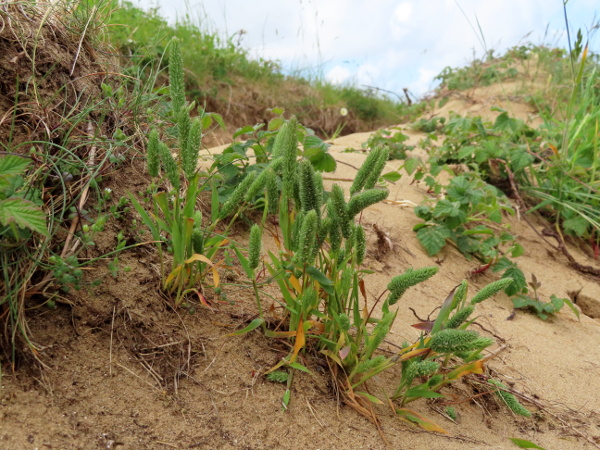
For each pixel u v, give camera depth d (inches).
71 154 74.0
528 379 89.0
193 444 57.9
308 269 67.2
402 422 69.2
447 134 180.9
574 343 105.7
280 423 63.7
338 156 169.0
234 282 83.7
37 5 90.1
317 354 74.5
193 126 64.7
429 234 127.3
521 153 162.9
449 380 71.3
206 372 67.0
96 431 55.6
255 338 73.8
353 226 70.3
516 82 303.4
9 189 59.8
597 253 154.6
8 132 73.9
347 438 64.2
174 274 71.1
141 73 104.9
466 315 68.6
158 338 68.5
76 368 61.2
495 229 144.3
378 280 106.0
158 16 283.7
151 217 84.4
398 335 88.7
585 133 181.0
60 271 62.3
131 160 91.2
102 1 102.5
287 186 69.8
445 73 335.9
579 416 81.5
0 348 58.1
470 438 69.7
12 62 80.0
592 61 276.8
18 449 50.7
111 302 69.1
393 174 125.7
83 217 73.0
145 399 61.1
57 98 83.0
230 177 104.6
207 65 318.0
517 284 117.1
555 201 157.6
